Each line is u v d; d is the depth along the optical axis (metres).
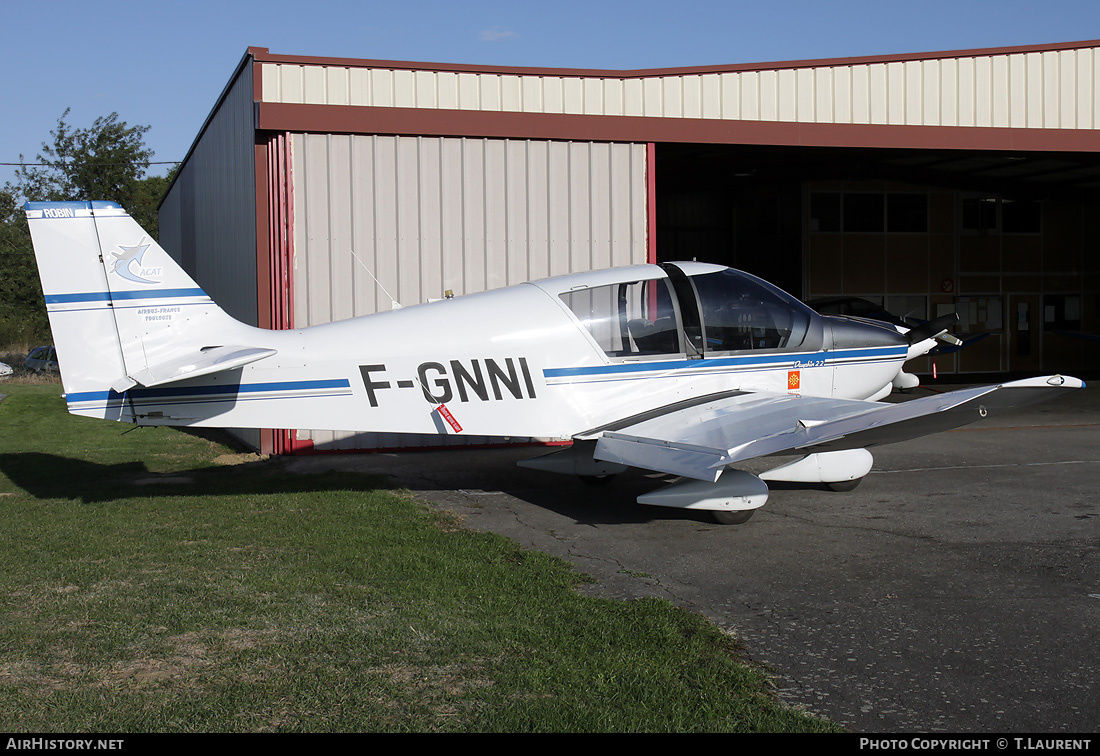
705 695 3.14
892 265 19.36
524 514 6.38
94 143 36.75
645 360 6.58
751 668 3.45
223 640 3.70
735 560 5.07
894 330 7.72
